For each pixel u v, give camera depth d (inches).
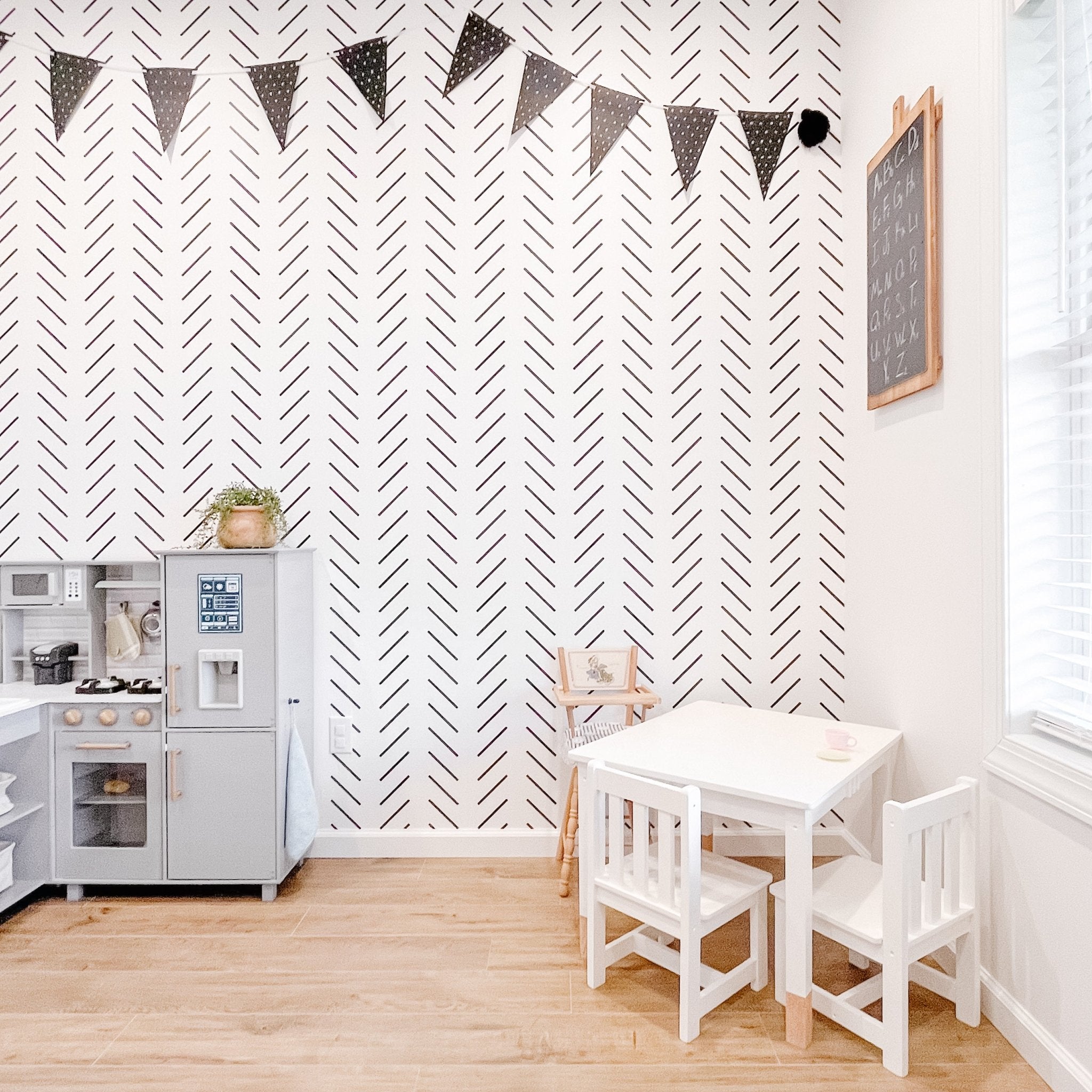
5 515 101.7
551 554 101.6
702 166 101.0
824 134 99.1
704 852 83.5
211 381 101.4
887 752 77.6
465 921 84.4
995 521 65.2
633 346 101.2
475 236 101.0
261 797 89.6
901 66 83.0
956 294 71.9
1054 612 64.3
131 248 101.1
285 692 91.2
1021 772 61.2
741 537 101.3
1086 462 59.3
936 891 62.7
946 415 73.9
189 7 100.8
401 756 102.0
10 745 90.1
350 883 94.3
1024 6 62.3
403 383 101.2
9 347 101.1
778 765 70.9
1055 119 63.6
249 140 100.8
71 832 90.2
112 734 90.1
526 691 101.7
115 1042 64.4
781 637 101.3
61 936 82.0
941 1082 58.7
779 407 101.2
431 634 101.8
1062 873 57.5
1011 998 63.9
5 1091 58.9
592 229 100.8
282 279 101.2
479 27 99.3
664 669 101.6
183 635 89.4
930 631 77.4
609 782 69.1
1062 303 62.6
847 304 99.1
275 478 101.5
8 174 100.8
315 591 101.3
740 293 100.9
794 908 62.7
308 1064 61.5
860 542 95.8
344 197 101.0
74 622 102.3
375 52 99.0
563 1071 60.4
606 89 99.5
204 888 94.0
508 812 101.7
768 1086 58.6
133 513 102.0
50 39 101.0
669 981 72.9
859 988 66.2
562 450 101.3
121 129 101.0
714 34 100.4
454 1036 64.7
